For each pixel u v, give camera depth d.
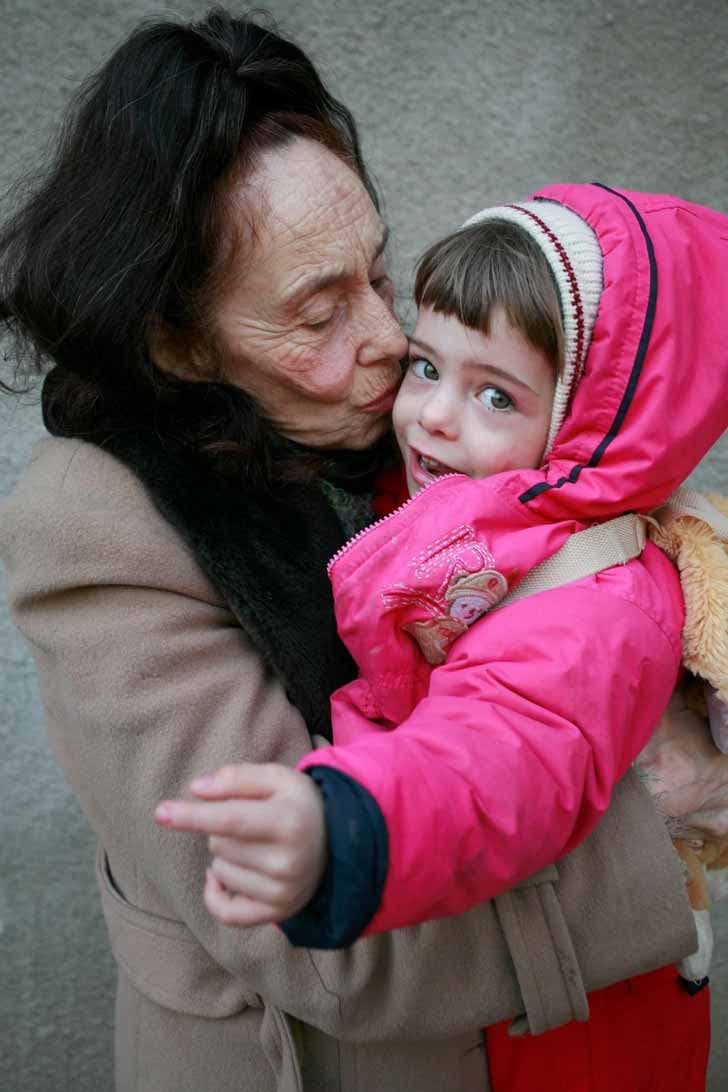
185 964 0.99
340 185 0.96
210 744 0.88
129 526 0.92
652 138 1.58
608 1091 1.00
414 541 0.89
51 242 0.94
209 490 0.95
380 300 1.01
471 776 0.69
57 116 1.45
